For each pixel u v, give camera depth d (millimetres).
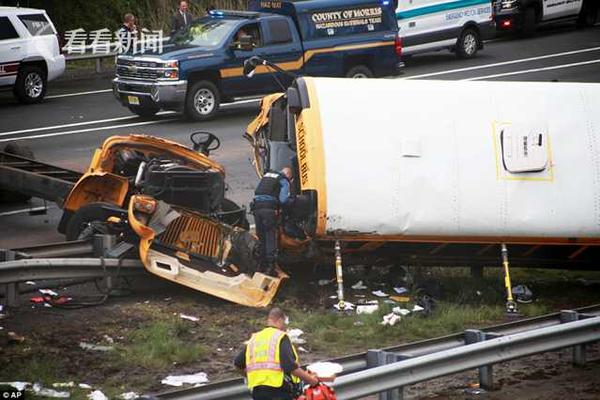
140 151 35594
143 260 30453
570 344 25984
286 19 59906
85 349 26266
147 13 83625
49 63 64062
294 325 29094
